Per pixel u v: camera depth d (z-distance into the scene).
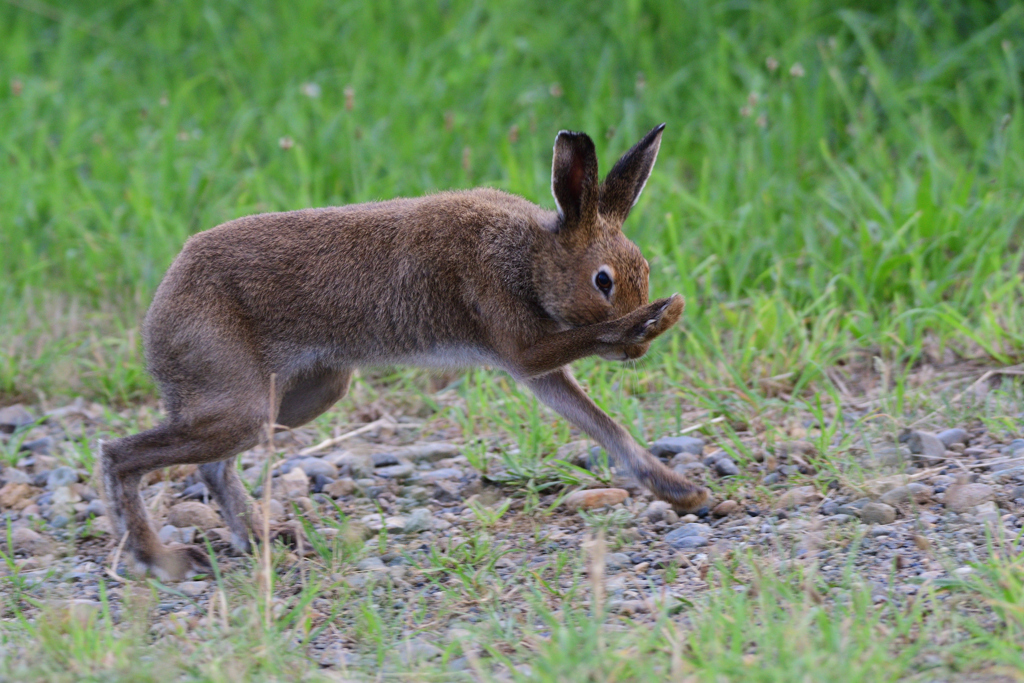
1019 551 7.75
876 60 15.65
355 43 17.95
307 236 9.27
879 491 8.83
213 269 8.98
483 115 16.42
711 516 9.04
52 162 16.16
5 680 6.75
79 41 18.97
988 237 12.89
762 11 17.34
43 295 13.35
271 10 19.00
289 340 9.19
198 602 8.26
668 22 17.56
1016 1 16.62
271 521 9.49
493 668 6.98
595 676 6.46
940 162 14.48
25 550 9.23
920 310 11.43
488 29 17.42
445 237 9.33
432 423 11.38
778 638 6.52
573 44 17.56
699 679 6.25
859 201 13.98
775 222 13.82
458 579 8.24
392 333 9.37
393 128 15.93
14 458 10.76
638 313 8.62
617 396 10.97
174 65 18.31
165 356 8.90
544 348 9.10
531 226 9.31
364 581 8.29
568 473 9.83
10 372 12.24
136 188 14.48
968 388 10.80
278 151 15.73
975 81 15.95
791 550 8.06
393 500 9.87
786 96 15.41
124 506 8.80
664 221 13.64
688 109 16.47
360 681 6.82
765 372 11.44
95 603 8.30
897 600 7.25
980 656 6.44
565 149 8.92
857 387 11.41
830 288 12.14
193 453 8.87
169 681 6.70
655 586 7.91
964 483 8.77
